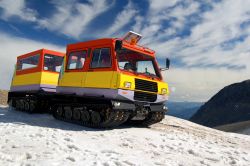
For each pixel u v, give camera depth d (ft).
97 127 33.55
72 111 37.47
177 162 20.45
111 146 23.73
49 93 45.34
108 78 32.30
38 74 46.83
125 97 31.83
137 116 35.04
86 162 17.19
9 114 46.52
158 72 38.06
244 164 21.71
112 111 31.86
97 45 34.76
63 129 31.50
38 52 48.01
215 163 21.57
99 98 32.68
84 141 24.38
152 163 19.16
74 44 38.04
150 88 34.94
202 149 26.17
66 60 38.68
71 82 36.94
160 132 34.22
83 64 35.94
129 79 32.17
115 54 32.35
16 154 18.19
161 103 37.73
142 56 36.58
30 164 15.71
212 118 640.17
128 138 27.84
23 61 53.62
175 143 27.63
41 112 49.34
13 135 24.43
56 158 17.51
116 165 17.30
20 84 53.06
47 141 22.31
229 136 41.96
